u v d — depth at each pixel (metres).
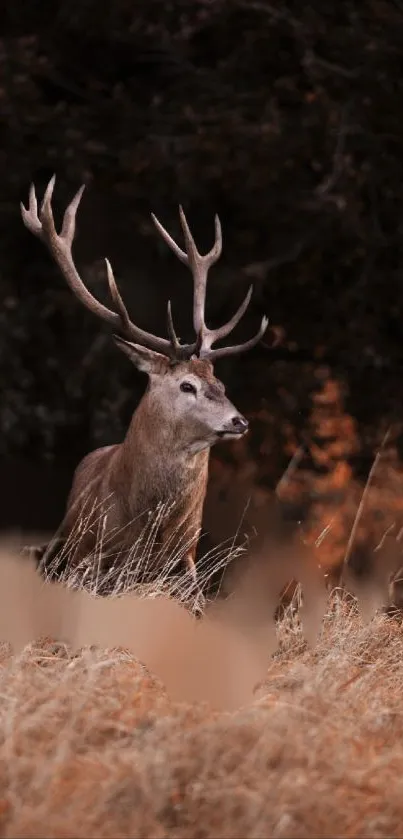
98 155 19.72
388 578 10.39
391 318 18.64
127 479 9.48
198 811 5.41
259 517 15.58
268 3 18.44
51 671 6.61
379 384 18.50
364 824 5.46
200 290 10.23
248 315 19.08
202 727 5.91
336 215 17.78
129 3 19.16
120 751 5.76
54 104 21.02
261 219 18.97
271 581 9.38
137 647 7.29
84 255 19.89
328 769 5.81
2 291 20.38
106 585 8.77
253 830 5.28
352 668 7.29
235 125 17.94
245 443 17.77
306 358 19.06
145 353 9.45
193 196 19.02
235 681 6.91
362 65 18.05
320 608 8.46
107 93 20.62
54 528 19.62
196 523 9.59
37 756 5.65
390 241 18.11
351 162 17.75
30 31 20.69
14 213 20.33
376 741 6.31
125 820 5.32
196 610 8.21
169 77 20.31
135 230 19.69
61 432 20.69
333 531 13.91
